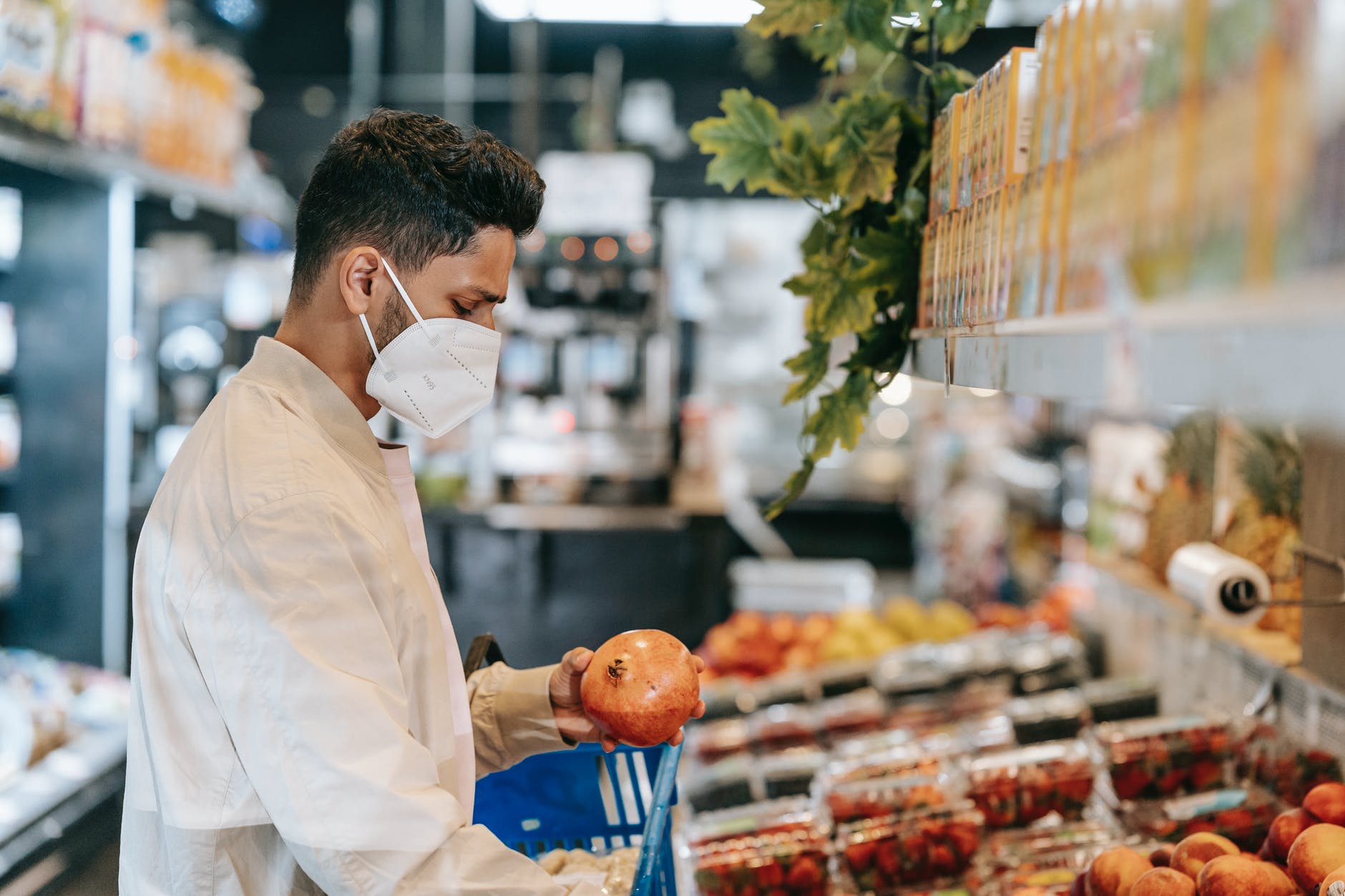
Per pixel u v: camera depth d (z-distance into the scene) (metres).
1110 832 2.00
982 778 2.08
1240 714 2.12
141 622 1.26
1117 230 0.75
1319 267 0.52
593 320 6.58
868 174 1.66
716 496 6.83
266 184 6.11
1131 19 0.75
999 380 1.04
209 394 5.68
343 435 1.33
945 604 4.01
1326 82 0.53
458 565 6.17
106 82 4.06
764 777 2.42
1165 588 2.69
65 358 4.80
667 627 6.23
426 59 8.50
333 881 1.11
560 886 1.17
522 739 1.61
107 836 3.11
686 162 7.82
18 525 4.84
